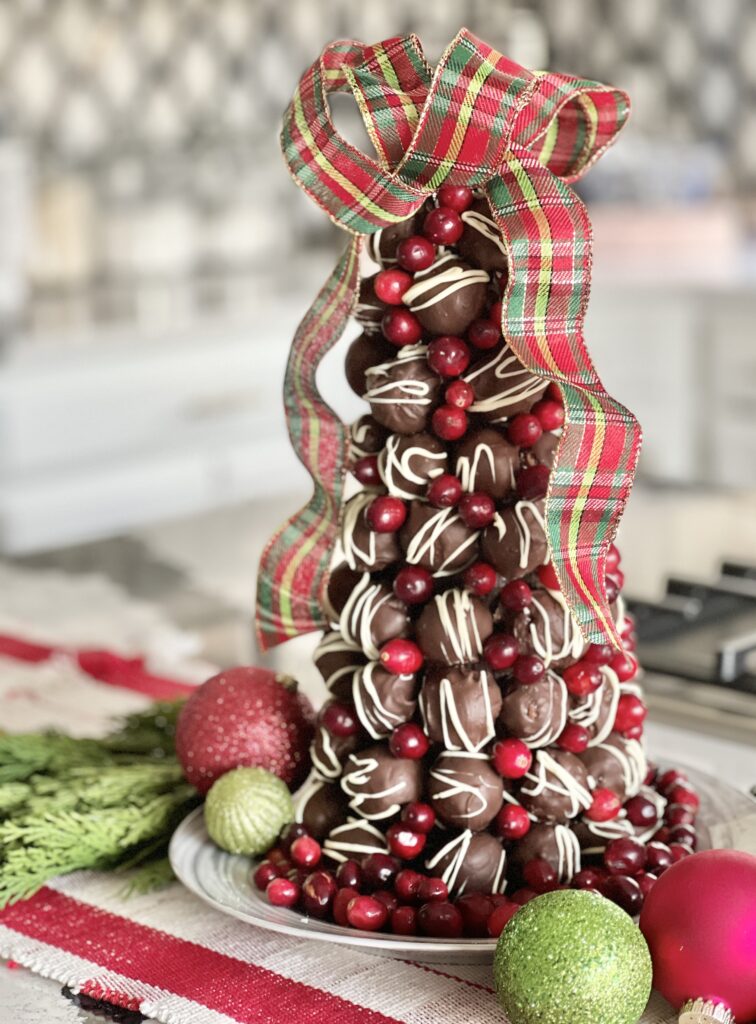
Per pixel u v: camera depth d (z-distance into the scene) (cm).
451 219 59
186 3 282
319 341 63
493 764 60
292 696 71
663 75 298
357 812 63
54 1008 56
